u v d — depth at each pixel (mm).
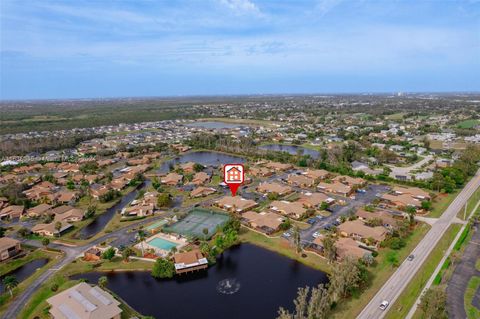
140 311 77125
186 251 101312
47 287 85812
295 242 101750
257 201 147875
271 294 82875
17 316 74750
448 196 146750
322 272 91688
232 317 74750
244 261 99000
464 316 70688
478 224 116562
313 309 68375
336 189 156500
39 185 175000
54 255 105000
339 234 111812
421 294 77875
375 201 141875
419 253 97500
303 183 170125
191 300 81250
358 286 79625
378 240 103438
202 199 153625
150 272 93812
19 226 128250
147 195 154000
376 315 70875
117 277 91750
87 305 71188
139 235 113000
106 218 135500
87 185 172625
